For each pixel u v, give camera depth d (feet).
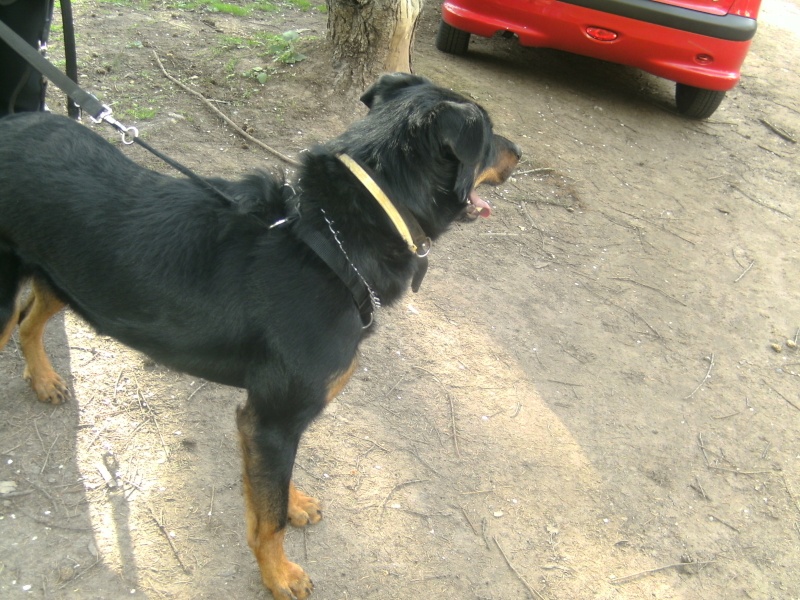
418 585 5.08
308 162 4.52
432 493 5.72
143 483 5.28
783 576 5.64
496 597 5.11
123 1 12.12
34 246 4.49
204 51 10.75
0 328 4.74
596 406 6.82
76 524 4.92
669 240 9.52
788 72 17.38
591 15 11.48
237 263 4.35
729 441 6.77
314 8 13.76
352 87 10.03
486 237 8.77
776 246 9.97
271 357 4.33
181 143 8.60
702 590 5.42
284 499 4.57
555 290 8.20
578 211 9.62
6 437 5.35
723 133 13.00
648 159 11.37
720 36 11.37
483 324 7.47
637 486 6.14
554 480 6.03
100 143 4.71
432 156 4.43
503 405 6.61
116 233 4.35
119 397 5.85
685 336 7.97
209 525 5.13
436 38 13.17
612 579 5.38
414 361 6.85
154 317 4.43
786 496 6.32
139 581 4.70
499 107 11.37
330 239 4.35
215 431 5.78
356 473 5.74
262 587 4.87
